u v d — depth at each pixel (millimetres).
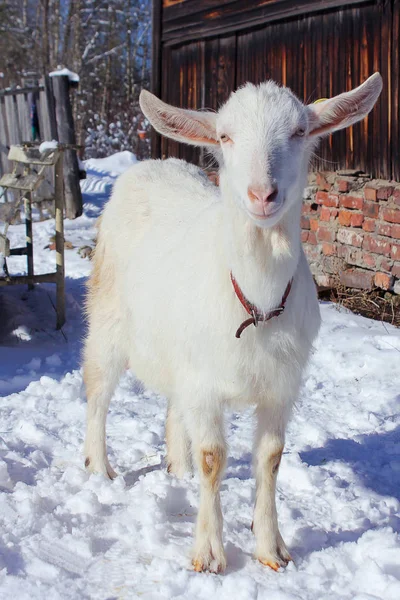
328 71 3533
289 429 2209
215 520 1486
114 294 1913
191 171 2000
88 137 12492
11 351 2834
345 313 3131
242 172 1313
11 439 2002
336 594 1371
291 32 3727
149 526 1560
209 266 1492
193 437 1518
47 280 3123
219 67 4234
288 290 1437
